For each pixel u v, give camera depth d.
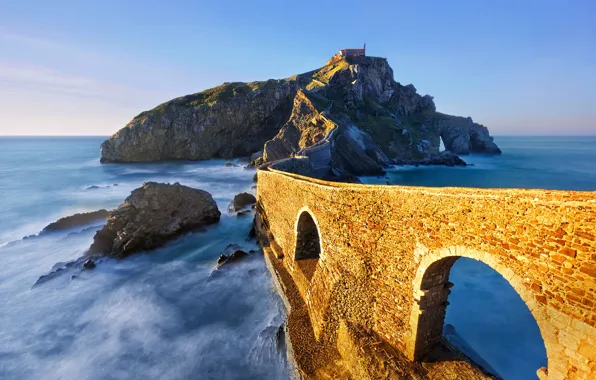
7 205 41.91
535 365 13.66
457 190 8.92
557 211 6.71
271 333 16.03
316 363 12.55
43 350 15.73
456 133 120.88
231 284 21.17
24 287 21.47
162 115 97.69
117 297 20.19
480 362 13.66
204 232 30.39
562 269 6.65
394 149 91.62
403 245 10.70
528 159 103.69
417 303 10.12
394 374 10.05
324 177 55.31
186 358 15.00
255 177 57.19
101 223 33.56
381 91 121.69
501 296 18.78
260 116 101.75
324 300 14.12
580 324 6.42
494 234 7.91
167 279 22.27
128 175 68.25
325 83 102.06
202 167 81.38
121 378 13.97
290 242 20.17
